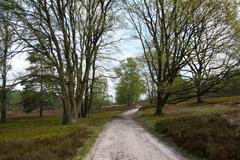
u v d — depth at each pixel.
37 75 28.02
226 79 32.97
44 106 61.41
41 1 27.75
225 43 32.38
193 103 50.94
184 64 34.28
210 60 34.16
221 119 18.27
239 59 32.12
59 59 29.41
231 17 31.50
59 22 29.84
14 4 25.23
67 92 30.70
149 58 41.47
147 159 11.87
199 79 33.28
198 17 32.56
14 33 25.09
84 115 50.44
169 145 15.49
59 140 16.50
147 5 35.16
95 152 13.59
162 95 36.28
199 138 14.02
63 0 29.91
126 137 18.84
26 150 13.67
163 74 35.41
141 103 127.31
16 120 55.84
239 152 10.73
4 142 16.91
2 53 24.44
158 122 24.53
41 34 27.61
